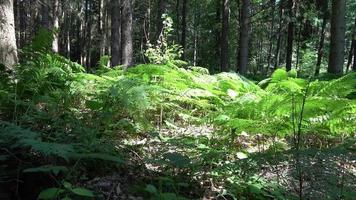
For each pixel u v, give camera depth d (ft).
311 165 10.42
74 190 9.49
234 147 16.22
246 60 52.29
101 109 17.48
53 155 11.70
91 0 133.28
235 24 94.99
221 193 12.42
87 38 133.59
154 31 113.70
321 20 61.87
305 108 13.23
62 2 112.57
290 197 11.67
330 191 10.00
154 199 10.48
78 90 19.13
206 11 99.60
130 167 13.09
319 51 59.82
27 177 11.45
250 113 15.46
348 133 17.33
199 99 21.35
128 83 16.99
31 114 15.49
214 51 93.20
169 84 21.18
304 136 17.21
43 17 70.08
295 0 61.41
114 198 11.06
